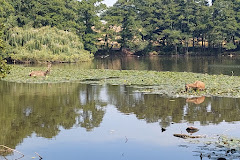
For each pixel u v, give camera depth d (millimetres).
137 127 14484
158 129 14133
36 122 15391
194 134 13305
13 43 53750
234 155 10898
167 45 91375
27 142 12742
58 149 12008
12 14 67500
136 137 13156
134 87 24812
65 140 12922
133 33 87938
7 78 29641
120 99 20422
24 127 14633
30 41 53719
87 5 83250
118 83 26859
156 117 16109
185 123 14969
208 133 13398
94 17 84562
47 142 12727
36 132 13922
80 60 58500
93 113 17094
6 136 13430
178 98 20391
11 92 22875
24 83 27000
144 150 11758
